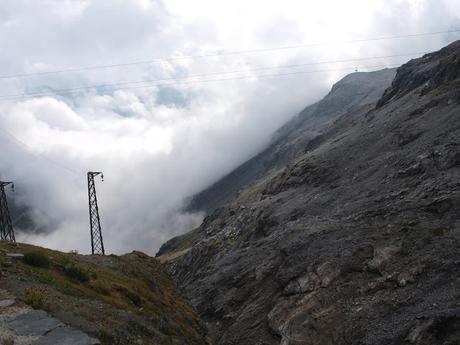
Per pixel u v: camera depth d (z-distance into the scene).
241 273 58.84
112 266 37.72
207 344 36.62
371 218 47.09
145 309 29.47
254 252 63.56
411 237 38.50
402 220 42.31
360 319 32.75
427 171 51.06
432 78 94.69
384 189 55.12
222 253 85.50
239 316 47.59
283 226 65.94
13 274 24.28
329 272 40.44
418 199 44.91
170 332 27.69
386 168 63.09
